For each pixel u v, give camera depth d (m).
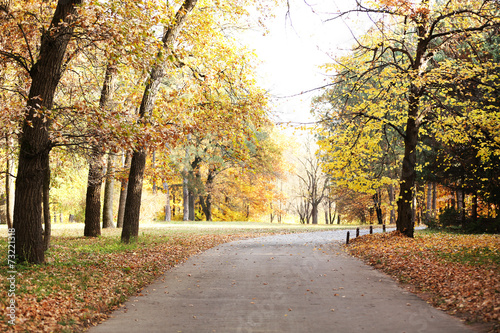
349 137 20.62
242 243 22.77
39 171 11.19
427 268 11.89
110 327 7.19
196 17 19.25
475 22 18.94
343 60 19.59
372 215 60.38
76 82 16.55
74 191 40.34
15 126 12.18
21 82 14.28
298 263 14.77
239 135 19.39
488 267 10.70
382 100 19.83
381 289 10.34
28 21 12.73
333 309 8.37
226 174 54.28
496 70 20.03
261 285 10.88
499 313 7.18
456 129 19.42
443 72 18.11
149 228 32.62
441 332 6.71
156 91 18.23
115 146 11.29
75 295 8.41
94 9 10.81
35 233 11.08
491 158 22.30
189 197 53.53
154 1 14.48
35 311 7.03
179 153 41.50
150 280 11.47
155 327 7.18
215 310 8.35
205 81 19.16
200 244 20.81
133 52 11.34
